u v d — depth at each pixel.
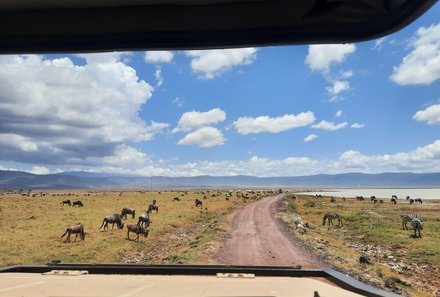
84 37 3.64
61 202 78.06
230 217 55.25
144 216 39.97
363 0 3.10
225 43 3.56
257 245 29.94
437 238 35.12
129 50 3.66
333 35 3.45
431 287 20.09
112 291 4.18
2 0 3.29
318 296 3.43
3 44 3.70
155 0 3.29
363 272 21.14
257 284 4.51
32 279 4.88
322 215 63.09
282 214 59.91
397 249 31.19
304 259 24.28
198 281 4.74
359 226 45.50
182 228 44.03
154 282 4.66
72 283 4.61
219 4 3.32
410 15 3.04
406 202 115.44
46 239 30.61
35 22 3.54
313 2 3.24
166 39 3.57
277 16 3.35
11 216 46.62
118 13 3.42
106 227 39.69
